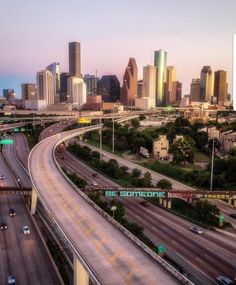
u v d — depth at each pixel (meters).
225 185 136.88
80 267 59.03
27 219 104.50
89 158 195.50
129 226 90.50
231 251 85.19
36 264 76.69
